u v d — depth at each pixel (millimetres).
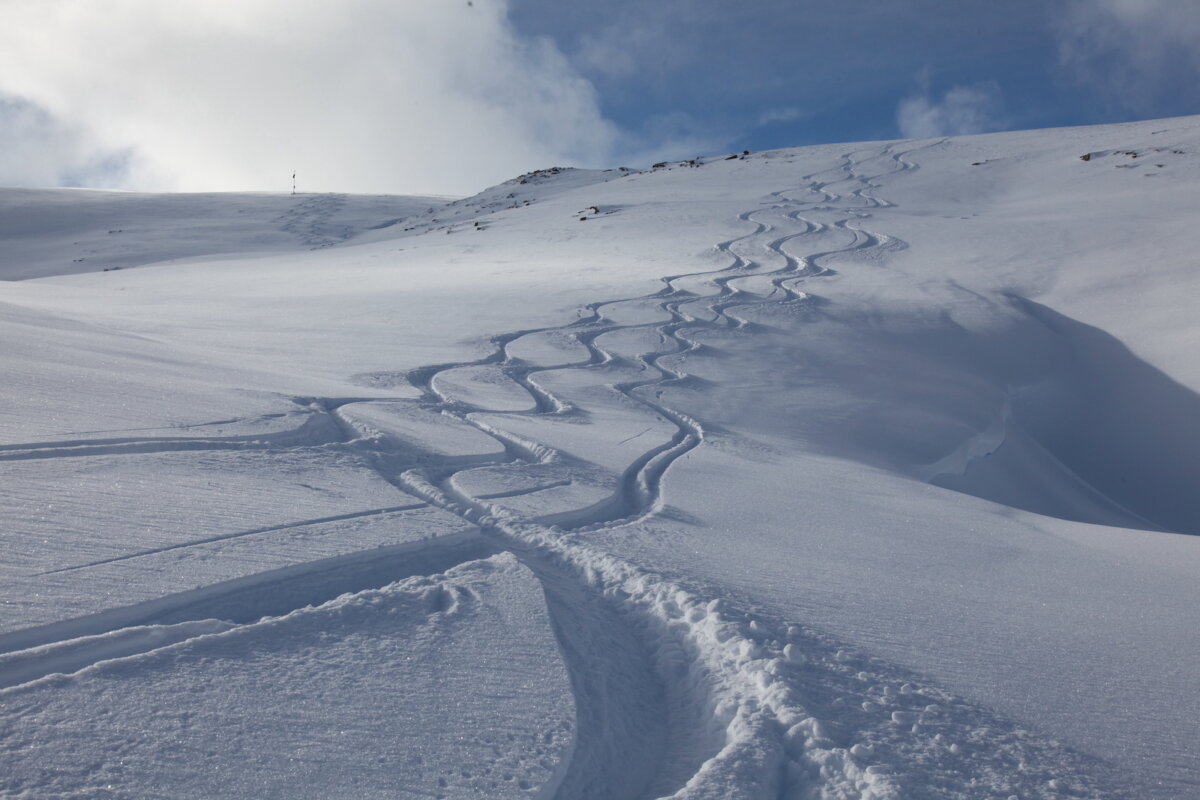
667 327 18469
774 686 3236
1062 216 30578
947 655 3898
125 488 4422
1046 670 3818
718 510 6562
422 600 3693
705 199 39281
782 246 29094
